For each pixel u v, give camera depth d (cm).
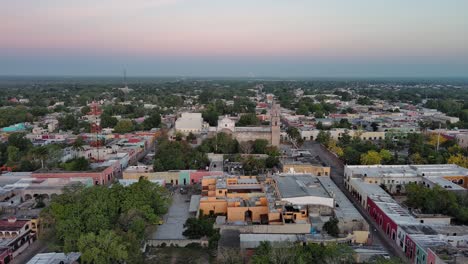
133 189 11281
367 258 8956
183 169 16588
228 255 8719
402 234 10050
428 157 17550
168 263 9331
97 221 9350
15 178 15200
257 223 11106
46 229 10312
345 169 15650
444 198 11781
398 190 14625
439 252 8512
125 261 8638
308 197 11400
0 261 9138
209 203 12050
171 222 11800
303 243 9531
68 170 15950
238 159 18275
